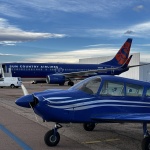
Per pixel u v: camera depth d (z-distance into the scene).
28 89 32.31
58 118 6.60
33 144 7.01
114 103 7.04
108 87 7.13
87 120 6.82
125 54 46.84
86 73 40.75
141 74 57.22
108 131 8.89
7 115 12.08
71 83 43.22
